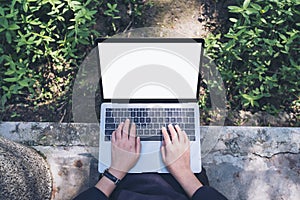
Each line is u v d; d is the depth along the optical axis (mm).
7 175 1808
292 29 2707
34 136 2488
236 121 2631
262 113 2654
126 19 2814
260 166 2434
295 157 2455
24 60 2648
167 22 2824
